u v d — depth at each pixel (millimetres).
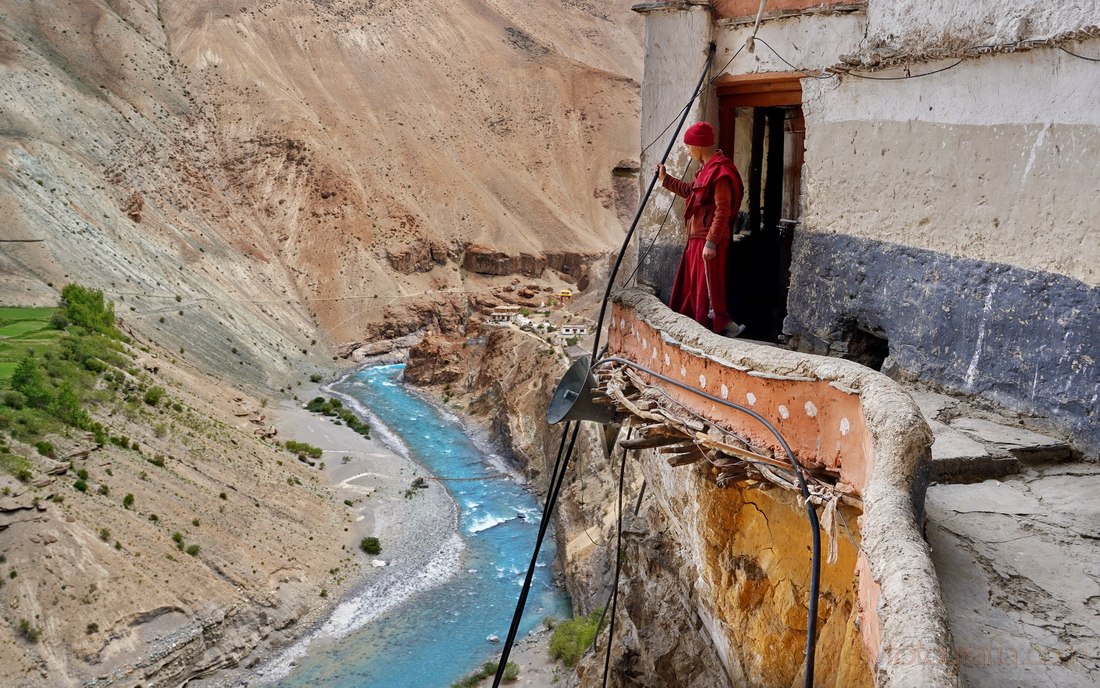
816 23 11195
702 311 10609
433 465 67000
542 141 169625
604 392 10617
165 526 47156
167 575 44000
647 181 13727
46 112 116062
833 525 6336
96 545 43344
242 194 132000
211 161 134750
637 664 14516
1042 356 8086
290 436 69875
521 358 77875
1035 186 8102
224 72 151250
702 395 8594
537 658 40688
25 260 86812
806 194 11586
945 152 9195
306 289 118375
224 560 46531
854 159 10625
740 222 14312
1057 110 7828
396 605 46469
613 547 42188
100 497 46750
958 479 7332
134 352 70750
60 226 94312
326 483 60781
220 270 110812
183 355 83750
